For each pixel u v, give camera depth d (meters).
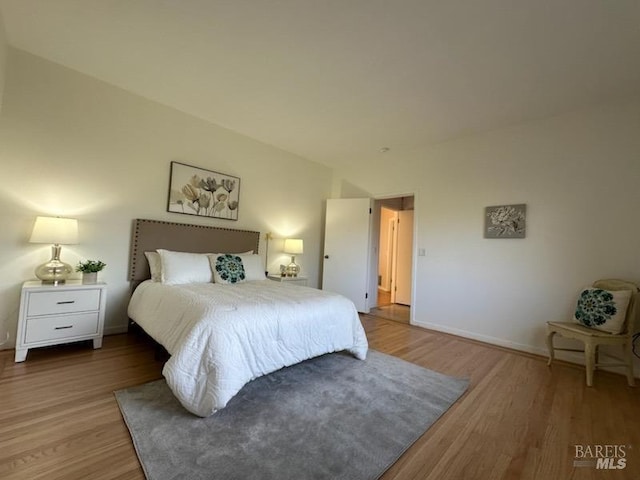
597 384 2.31
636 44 1.97
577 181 2.88
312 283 5.05
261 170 4.21
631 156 2.62
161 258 2.90
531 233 3.13
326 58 2.30
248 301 2.12
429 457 1.40
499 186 3.39
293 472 1.25
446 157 3.88
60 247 2.50
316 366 2.43
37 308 2.24
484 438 1.57
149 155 3.14
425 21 1.87
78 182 2.71
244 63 2.42
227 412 1.68
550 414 1.84
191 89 2.89
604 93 2.59
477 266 3.52
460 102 2.87
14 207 2.41
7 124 2.38
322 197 5.21
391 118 3.29
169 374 1.64
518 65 2.27
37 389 1.83
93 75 2.75
